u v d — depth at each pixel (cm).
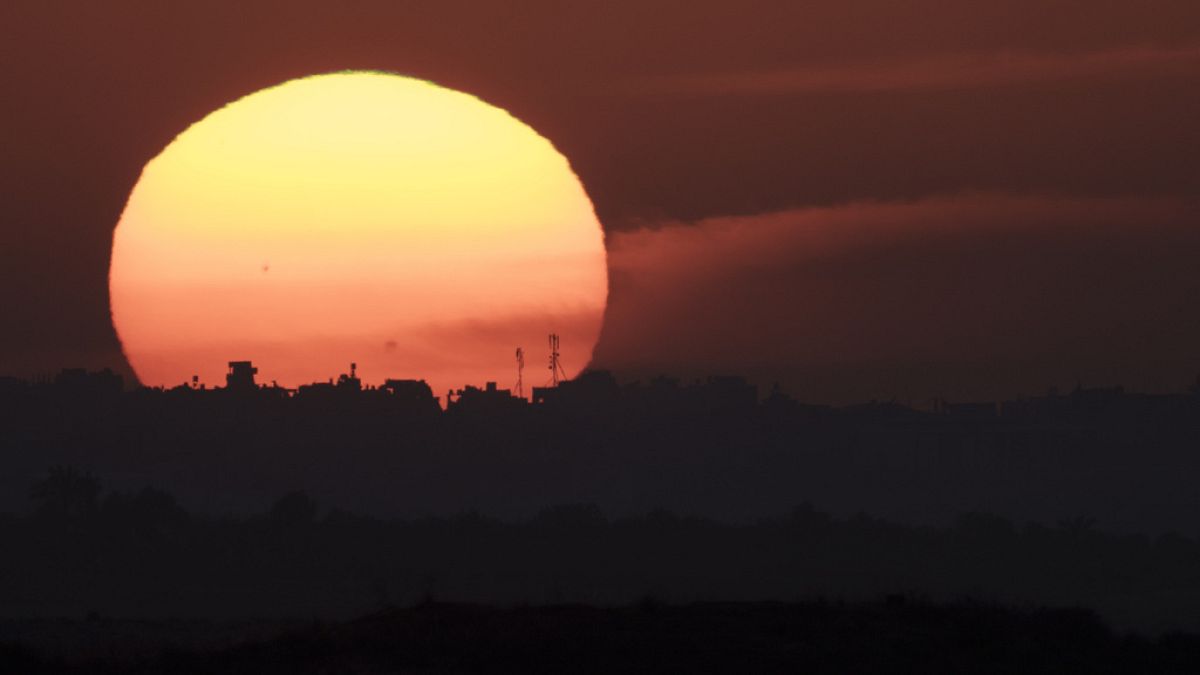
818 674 13600
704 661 13750
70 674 14538
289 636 15025
